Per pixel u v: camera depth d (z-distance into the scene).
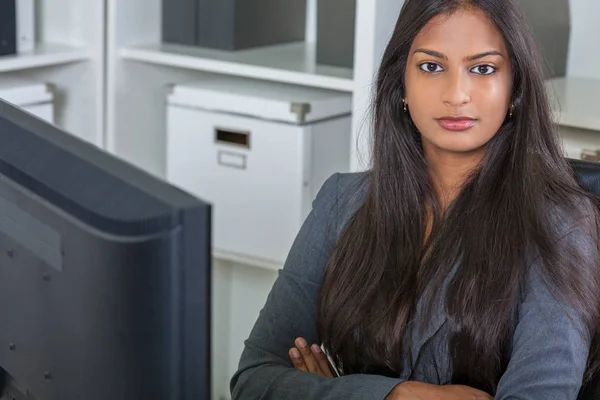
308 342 1.64
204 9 2.87
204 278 0.66
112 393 0.69
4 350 0.85
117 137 2.92
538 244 1.41
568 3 2.68
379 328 1.49
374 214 1.54
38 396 0.80
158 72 3.01
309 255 1.65
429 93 1.42
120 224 0.66
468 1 1.40
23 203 0.76
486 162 1.46
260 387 1.53
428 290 1.46
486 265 1.42
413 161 1.52
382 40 2.43
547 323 1.38
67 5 2.89
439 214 1.50
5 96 2.69
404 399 1.40
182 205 0.65
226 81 2.89
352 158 2.46
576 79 2.69
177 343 0.66
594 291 1.42
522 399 1.33
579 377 1.37
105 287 0.68
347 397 1.43
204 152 2.77
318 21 2.69
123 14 2.88
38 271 0.75
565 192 1.46
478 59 1.39
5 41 2.68
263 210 2.71
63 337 0.74
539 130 1.45
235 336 3.13
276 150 2.65
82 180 0.71
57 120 2.98
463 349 1.43
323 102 2.66
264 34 2.95
